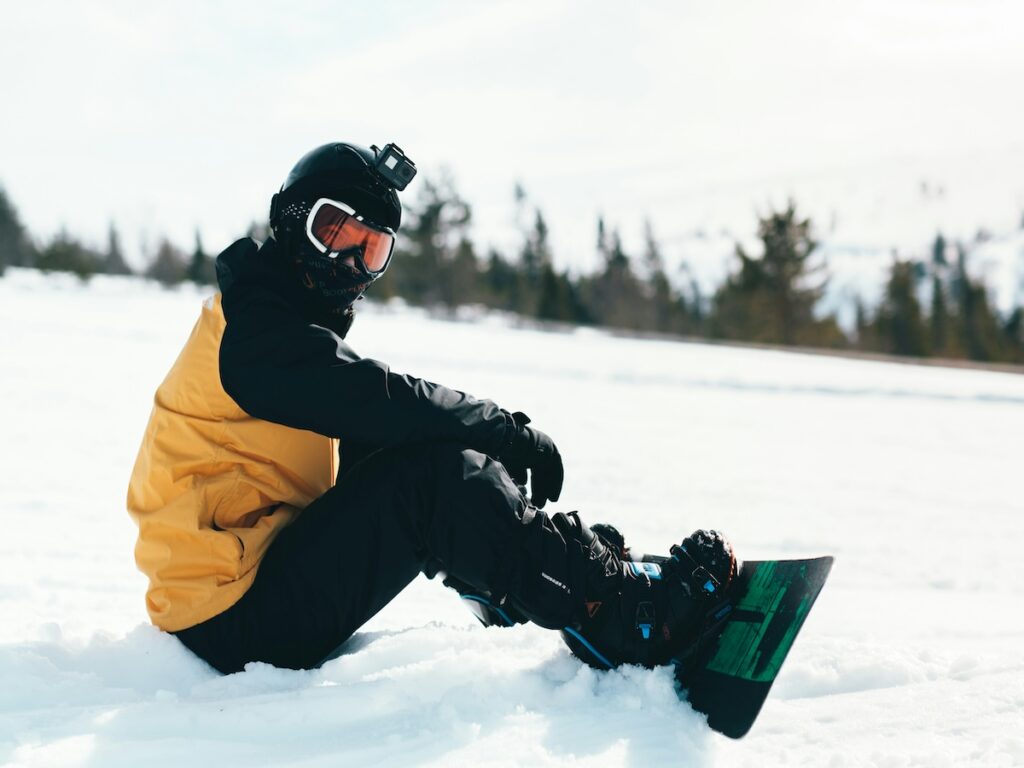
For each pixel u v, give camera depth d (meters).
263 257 1.78
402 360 13.23
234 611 1.77
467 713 1.65
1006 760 1.53
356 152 1.80
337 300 1.82
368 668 1.86
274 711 1.61
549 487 1.89
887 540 4.25
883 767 1.52
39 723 1.56
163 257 57.41
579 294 52.41
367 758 1.49
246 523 1.83
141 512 1.81
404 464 1.71
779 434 8.38
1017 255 111.94
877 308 52.03
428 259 45.53
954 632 2.47
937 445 8.27
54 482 4.23
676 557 1.83
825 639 2.11
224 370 1.67
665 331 49.69
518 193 54.91
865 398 12.85
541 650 1.94
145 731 1.54
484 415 1.77
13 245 51.75
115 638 1.93
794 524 4.50
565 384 11.59
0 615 2.22
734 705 1.66
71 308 18.22
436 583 2.89
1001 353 51.66
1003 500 5.60
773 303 40.59
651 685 1.75
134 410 6.71
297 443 1.81
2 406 6.48
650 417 8.90
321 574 1.73
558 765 1.50
